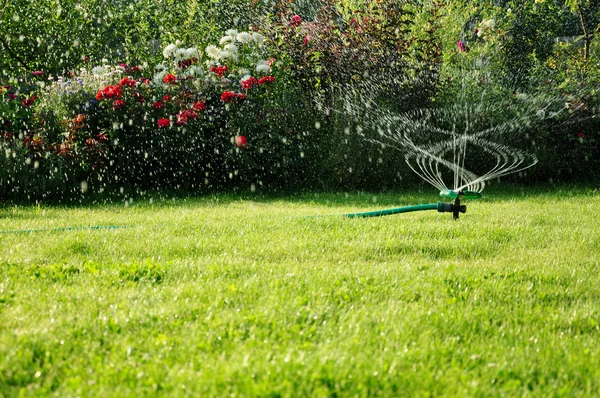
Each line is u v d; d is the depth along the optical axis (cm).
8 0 1413
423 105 1077
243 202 853
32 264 464
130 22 1580
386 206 810
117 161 938
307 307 359
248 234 586
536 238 593
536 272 469
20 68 1435
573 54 1469
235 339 312
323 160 999
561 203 850
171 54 1059
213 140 977
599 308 390
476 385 272
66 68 1465
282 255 510
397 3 1129
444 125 1101
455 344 321
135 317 346
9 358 289
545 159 1108
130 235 579
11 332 322
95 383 266
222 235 584
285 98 1021
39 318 346
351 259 506
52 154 884
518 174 1111
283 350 301
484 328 346
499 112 1115
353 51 1089
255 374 272
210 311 355
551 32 1546
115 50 1606
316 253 512
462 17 1356
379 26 1128
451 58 1255
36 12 1454
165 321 341
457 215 660
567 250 548
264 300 377
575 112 1148
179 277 436
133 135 945
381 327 332
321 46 1095
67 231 602
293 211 755
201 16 1365
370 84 1070
